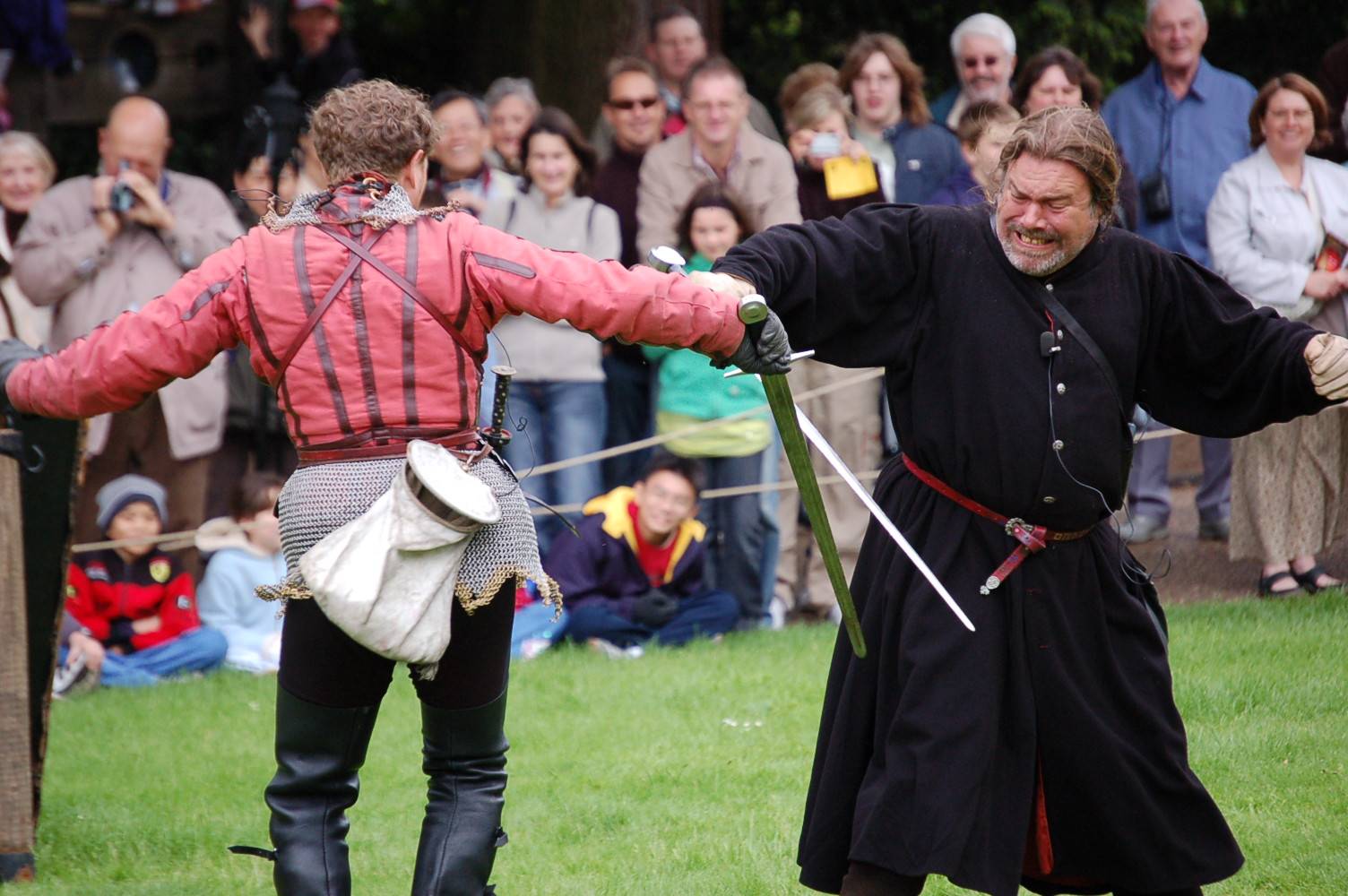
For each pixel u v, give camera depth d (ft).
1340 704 47.65
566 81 97.81
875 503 30.27
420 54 121.29
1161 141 70.95
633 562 62.75
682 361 64.23
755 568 64.44
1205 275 30.17
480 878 28.37
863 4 114.73
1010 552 29.27
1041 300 29.35
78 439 38.63
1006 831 28.45
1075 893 30.86
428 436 27.48
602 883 37.22
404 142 28.09
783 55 115.44
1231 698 48.37
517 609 62.44
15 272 64.34
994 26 68.69
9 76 86.12
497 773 29.19
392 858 39.75
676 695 53.47
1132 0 112.37
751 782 44.60
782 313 29.60
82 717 55.26
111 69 88.63
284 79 72.95
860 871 28.63
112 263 64.64
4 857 37.88
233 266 27.55
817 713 50.78
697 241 62.59
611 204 67.56
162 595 62.39
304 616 27.81
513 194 65.62
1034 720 28.78
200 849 40.78
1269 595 61.67
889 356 30.35
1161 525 72.54
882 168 66.33
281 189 67.56
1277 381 29.32
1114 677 29.35
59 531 39.04
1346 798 40.57
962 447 29.32
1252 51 122.93
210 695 57.98
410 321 27.14
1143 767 29.14
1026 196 28.50
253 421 69.77
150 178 65.10
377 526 26.37
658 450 64.13
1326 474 60.64
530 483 64.80
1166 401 30.83
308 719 28.09
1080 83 66.39
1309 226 63.52
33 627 39.29
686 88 65.05
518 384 64.28
